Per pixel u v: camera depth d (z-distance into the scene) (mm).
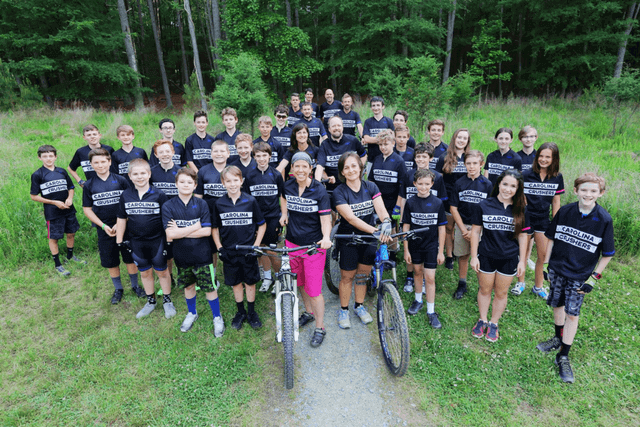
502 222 3650
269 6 17703
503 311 4184
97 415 3188
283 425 3115
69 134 11891
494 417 3150
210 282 4090
